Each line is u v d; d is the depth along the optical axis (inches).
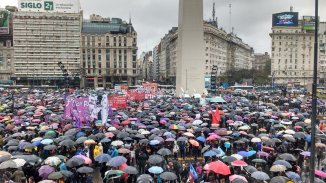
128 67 7711.6
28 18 7057.1
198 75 3093.0
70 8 7209.6
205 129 1258.6
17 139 1098.7
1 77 7239.2
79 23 7258.9
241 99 2743.6
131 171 784.9
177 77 3233.3
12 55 7268.7
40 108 1863.9
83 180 850.8
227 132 1225.4
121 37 7632.9
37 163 859.4
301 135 1164.5
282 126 1378.0
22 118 1524.4
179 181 868.0
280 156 897.5
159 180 787.4
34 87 5575.8
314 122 554.9
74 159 837.8
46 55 7160.4
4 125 1395.2
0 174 805.9
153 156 878.4
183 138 1112.2
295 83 7377.0
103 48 7588.6
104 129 1316.4
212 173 792.3
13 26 7032.5
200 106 2052.2
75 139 1132.5
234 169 850.8
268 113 1742.1
